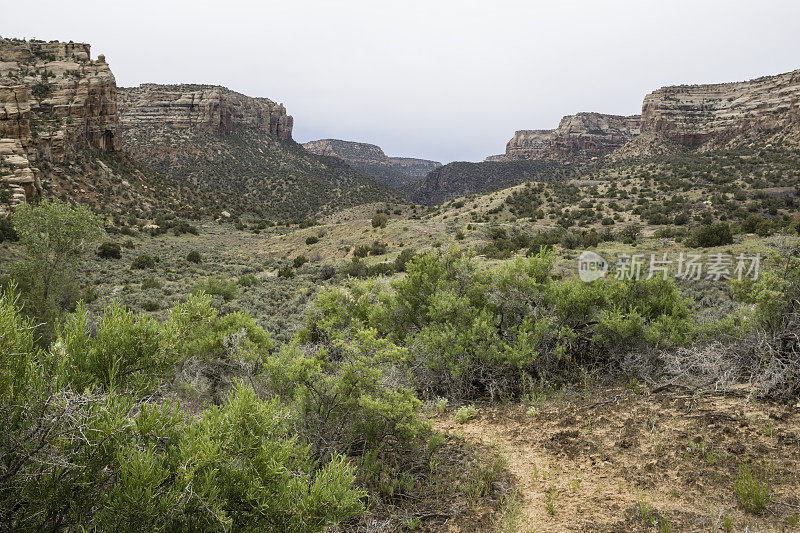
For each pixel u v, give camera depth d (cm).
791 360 432
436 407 553
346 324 700
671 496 312
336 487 249
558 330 608
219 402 560
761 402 425
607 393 521
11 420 212
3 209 5381
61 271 1933
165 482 223
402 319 720
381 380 415
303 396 405
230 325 726
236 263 5709
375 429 398
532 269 686
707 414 416
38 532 211
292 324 1855
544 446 413
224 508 230
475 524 305
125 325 289
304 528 234
